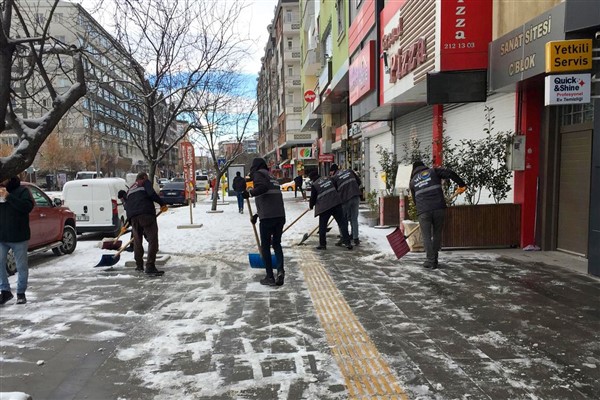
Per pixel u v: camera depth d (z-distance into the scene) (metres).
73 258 9.23
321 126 34.75
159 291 6.27
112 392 3.40
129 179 27.69
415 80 10.02
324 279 6.64
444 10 8.24
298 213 16.97
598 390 3.23
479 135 9.95
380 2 13.50
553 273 6.48
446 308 5.10
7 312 5.43
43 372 3.78
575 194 7.46
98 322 5.00
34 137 3.92
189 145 17.20
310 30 32.53
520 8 7.20
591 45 5.39
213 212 19.44
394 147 16.67
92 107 14.80
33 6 7.39
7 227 5.73
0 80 3.70
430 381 3.42
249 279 6.82
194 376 3.62
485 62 8.26
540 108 7.95
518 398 3.14
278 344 4.22
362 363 3.76
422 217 7.01
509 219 8.36
